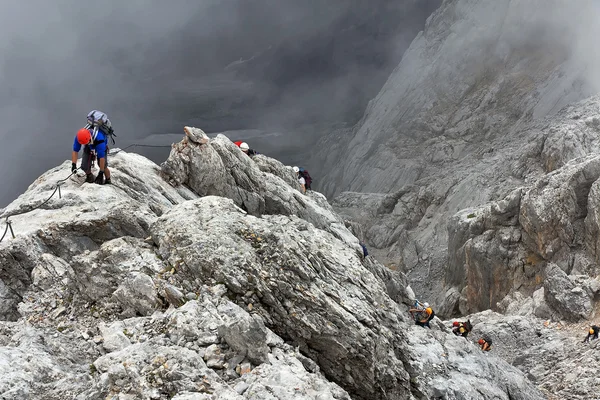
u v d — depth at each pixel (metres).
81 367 6.96
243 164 16.59
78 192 11.37
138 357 6.45
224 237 8.66
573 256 29.16
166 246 8.96
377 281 9.63
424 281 45.53
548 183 31.08
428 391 10.95
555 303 26.39
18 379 6.24
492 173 50.41
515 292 31.50
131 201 11.68
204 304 7.53
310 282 8.30
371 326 8.29
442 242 48.78
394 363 8.62
